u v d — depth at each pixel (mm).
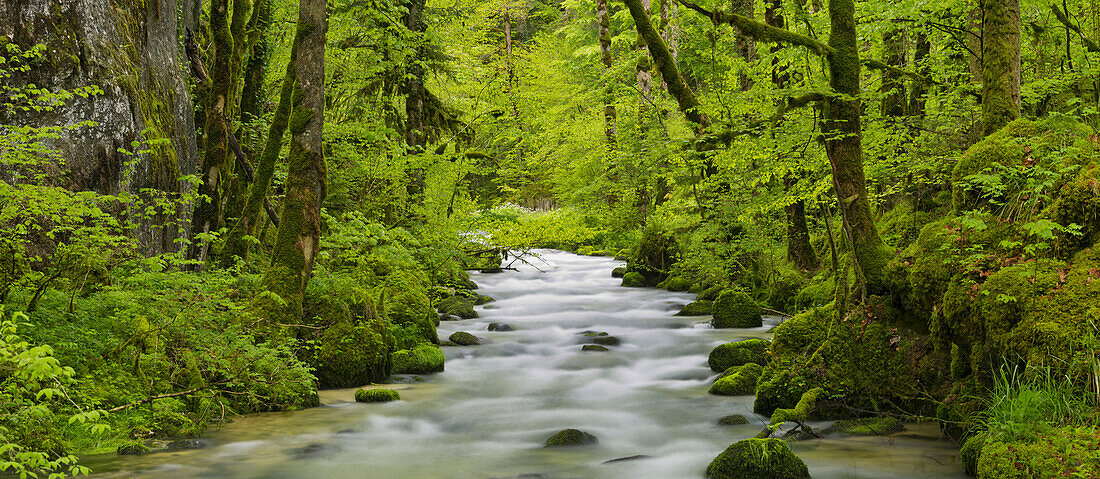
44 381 6320
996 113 8406
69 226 7633
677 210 20984
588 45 33094
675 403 8688
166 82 11172
